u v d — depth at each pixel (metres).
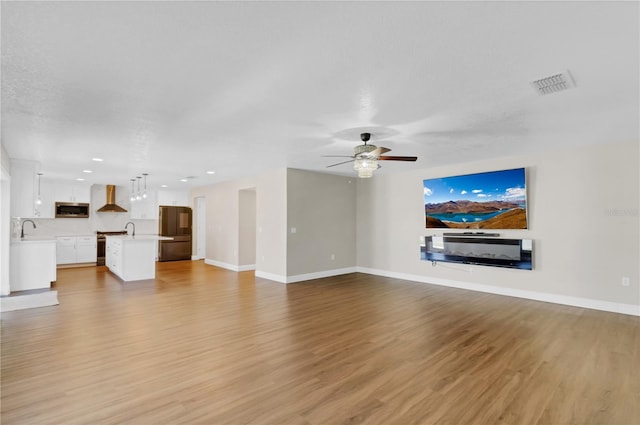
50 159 5.36
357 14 1.67
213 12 1.65
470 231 5.74
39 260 5.91
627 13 1.65
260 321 4.05
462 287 5.93
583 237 4.65
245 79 2.44
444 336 3.53
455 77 2.41
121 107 2.99
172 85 2.54
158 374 2.67
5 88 2.57
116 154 4.98
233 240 8.20
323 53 2.07
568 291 4.78
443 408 2.21
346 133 3.83
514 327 3.81
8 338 3.45
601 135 4.01
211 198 9.14
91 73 2.33
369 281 6.57
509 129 3.71
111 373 2.68
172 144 4.35
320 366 2.82
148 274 6.88
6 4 1.56
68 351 3.12
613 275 4.42
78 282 6.47
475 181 5.64
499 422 2.05
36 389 2.42
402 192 6.83
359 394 2.38
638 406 2.22
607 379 2.59
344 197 7.48
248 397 2.34
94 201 9.05
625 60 2.15
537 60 2.16
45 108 3.00
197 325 3.90
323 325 3.90
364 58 2.14
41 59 2.13
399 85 2.55
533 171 5.08
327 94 2.71
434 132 3.81
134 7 1.60
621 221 4.36
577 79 2.45
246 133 3.84
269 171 6.83
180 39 1.91
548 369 2.76
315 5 1.60
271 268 6.83
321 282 6.50
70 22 1.73
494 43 1.95
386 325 3.89
